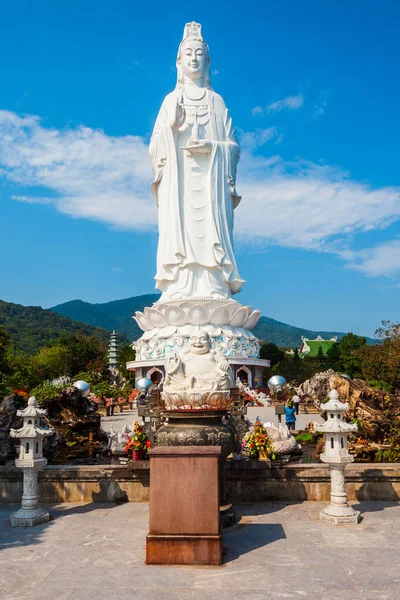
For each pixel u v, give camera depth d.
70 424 22.50
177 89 52.41
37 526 10.81
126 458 13.98
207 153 50.25
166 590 7.48
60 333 153.75
